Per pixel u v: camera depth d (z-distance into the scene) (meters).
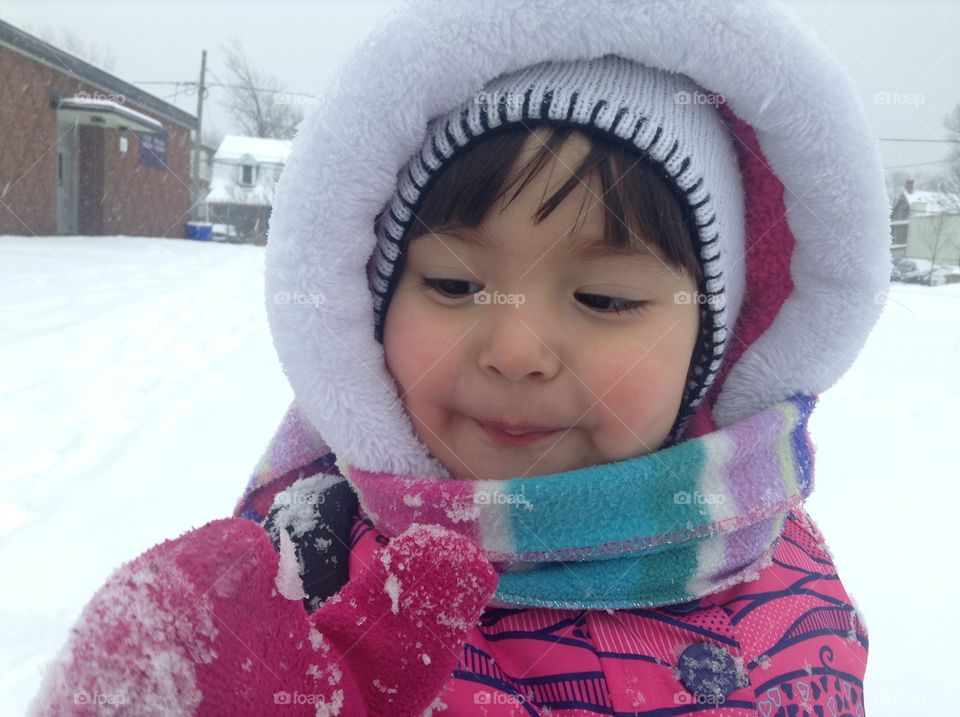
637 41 0.58
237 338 4.10
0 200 9.81
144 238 13.22
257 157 20.16
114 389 2.81
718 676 0.59
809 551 0.79
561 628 0.62
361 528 0.72
